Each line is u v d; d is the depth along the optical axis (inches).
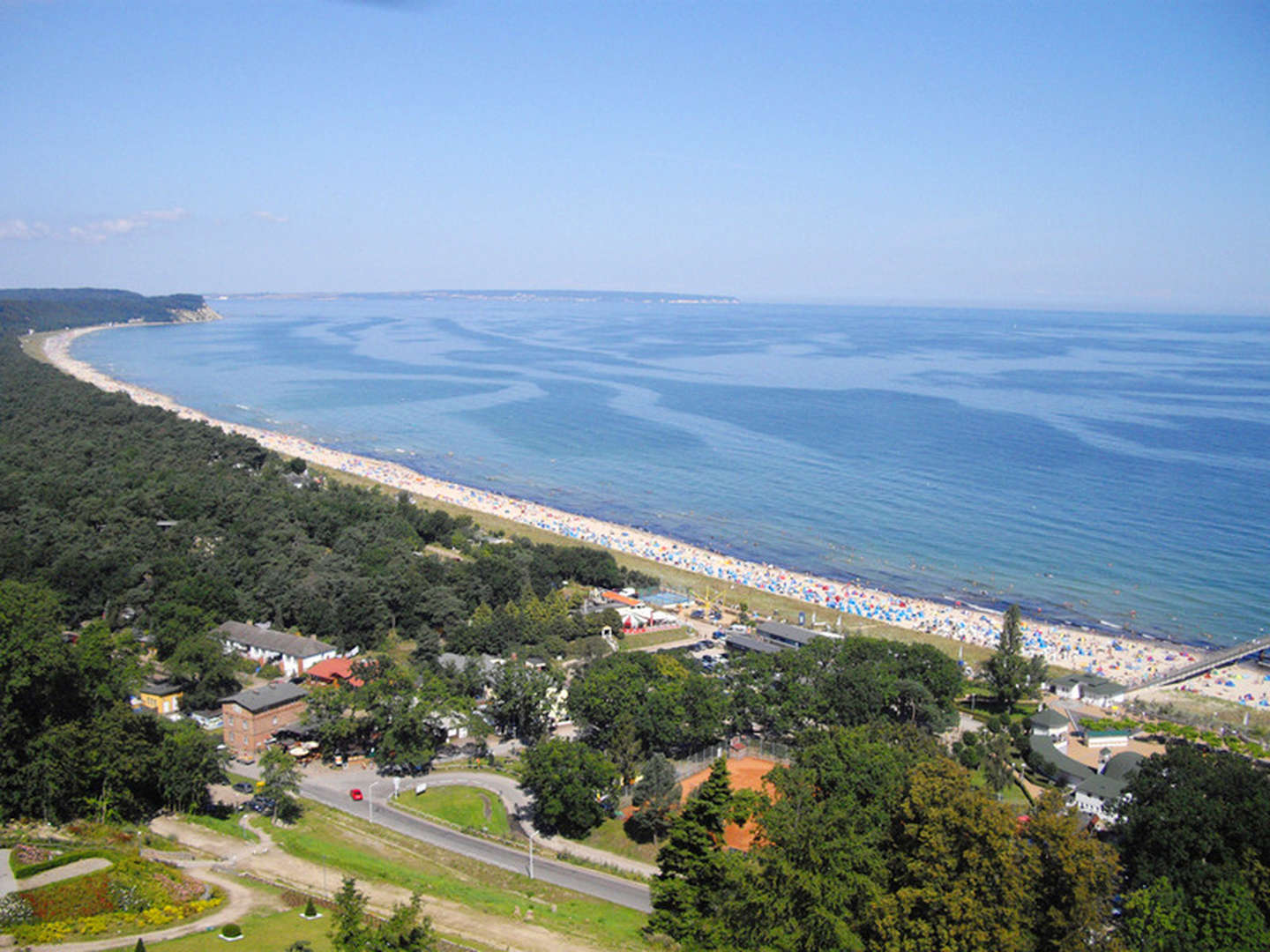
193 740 4800.7
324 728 5502.0
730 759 5447.8
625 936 3705.7
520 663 6397.6
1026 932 3203.7
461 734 5994.1
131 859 3745.1
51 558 7687.0
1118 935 3575.3
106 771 4343.0
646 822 4658.0
